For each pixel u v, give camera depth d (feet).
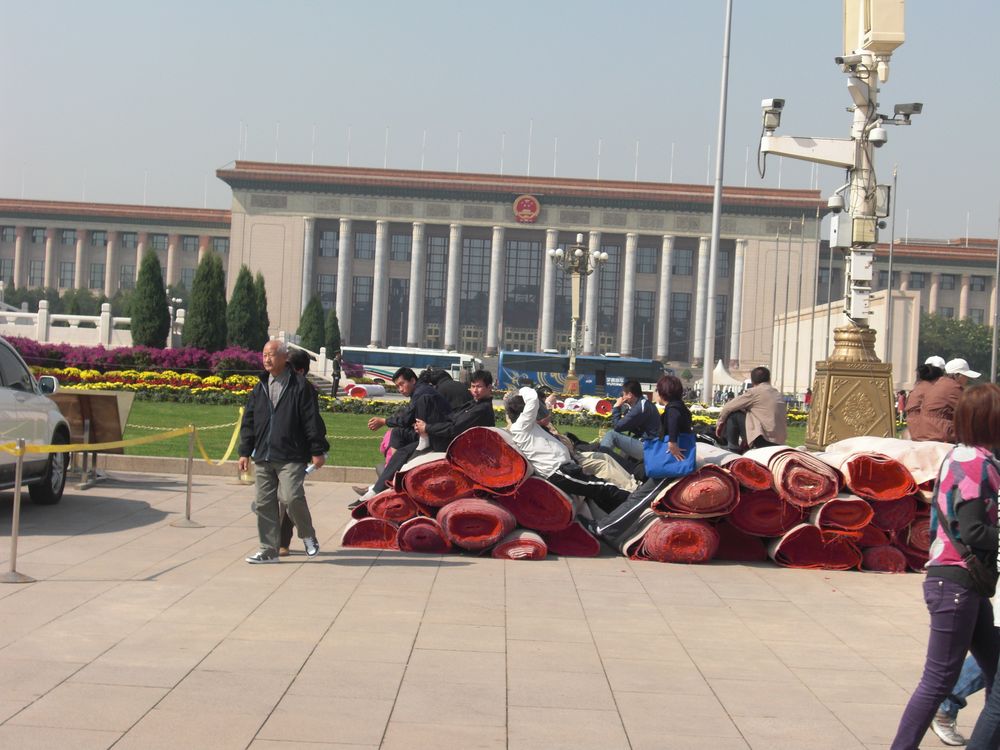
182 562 31.96
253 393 32.86
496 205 400.67
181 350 135.44
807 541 36.17
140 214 433.89
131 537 36.09
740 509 36.42
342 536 36.94
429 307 418.92
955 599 16.52
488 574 32.14
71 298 398.21
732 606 29.37
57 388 43.78
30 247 442.91
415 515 35.86
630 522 36.60
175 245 437.99
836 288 402.52
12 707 18.19
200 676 20.47
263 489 32.68
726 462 36.99
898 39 46.29
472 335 414.82
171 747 16.66
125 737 17.01
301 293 398.42
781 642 25.40
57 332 172.55
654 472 36.01
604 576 32.83
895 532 36.06
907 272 433.89
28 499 44.45
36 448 29.91
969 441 16.99
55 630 23.39
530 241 414.00
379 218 400.26
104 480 51.42
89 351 132.77
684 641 25.07
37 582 28.32
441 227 405.39
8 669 20.36
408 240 413.80
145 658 21.53
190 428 39.58
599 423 129.39
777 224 395.55
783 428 46.26
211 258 151.64
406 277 413.59
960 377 40.78
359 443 78.18
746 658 23.73
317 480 56.39
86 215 435.12
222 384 124.77
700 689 21.12
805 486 35.60
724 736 18.35
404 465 36.17
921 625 27.73
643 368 246.47
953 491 16.72
